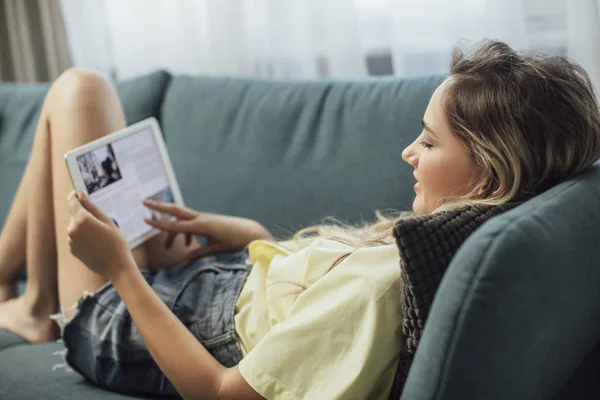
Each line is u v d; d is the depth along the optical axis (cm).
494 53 104
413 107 149
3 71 257
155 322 112
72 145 142
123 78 235
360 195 150
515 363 81
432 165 103
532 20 175
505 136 97
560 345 91
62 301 143
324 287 103
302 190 156
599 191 98
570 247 86
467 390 79
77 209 121
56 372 132
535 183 99
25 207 158
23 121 201
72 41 240
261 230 154
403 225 88
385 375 99
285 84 171
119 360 122
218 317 122
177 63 227
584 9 166
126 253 119
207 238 153
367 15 199
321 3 199
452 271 80
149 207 143
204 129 173
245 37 214
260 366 101
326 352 99
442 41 187
